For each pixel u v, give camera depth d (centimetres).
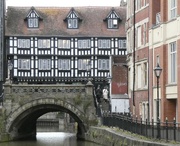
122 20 6488
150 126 2270
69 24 6444
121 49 6331
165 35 2889
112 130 3038
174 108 2867
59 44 6347
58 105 3934
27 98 3909
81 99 3931
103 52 6322
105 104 4522
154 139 2156
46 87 3928
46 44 6331
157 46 3019
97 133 3444
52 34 6341
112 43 6334
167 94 2850
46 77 6278
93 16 6562
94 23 6481
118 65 4394
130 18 3878
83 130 4012
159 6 3141
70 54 6325
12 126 3922
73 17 6444
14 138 3962
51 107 3972
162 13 2902
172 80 2831
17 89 3916
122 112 3838
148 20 3319
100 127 3562
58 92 3934
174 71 2811
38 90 3922
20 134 4278
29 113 3975
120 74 4375
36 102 3912
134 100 3653
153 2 3142
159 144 1927
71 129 6175
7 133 3875
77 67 6312
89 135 3800
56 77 6281
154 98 3086
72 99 3934
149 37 3177
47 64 6309
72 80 6281
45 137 4575
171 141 2002
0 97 4053
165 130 2084
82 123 3925
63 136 4762
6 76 6238
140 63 3528
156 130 2180
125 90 4350
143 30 3462
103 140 3156
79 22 6475
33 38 6316
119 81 4372
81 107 3928
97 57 6316
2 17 6066
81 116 3922
